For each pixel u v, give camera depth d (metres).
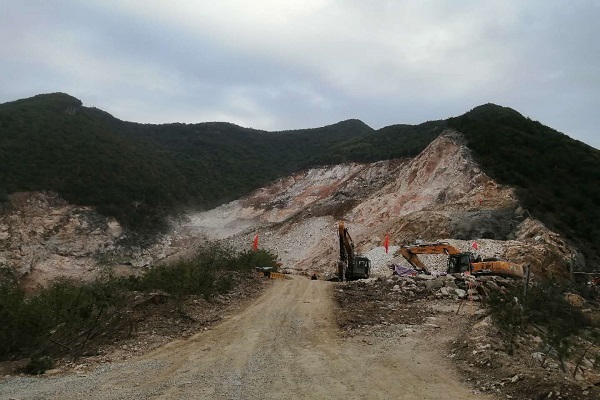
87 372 8.45
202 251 33.59
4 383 7.69
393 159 74.75
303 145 153.50
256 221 81.50
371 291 18.73
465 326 12.46
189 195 97.44
